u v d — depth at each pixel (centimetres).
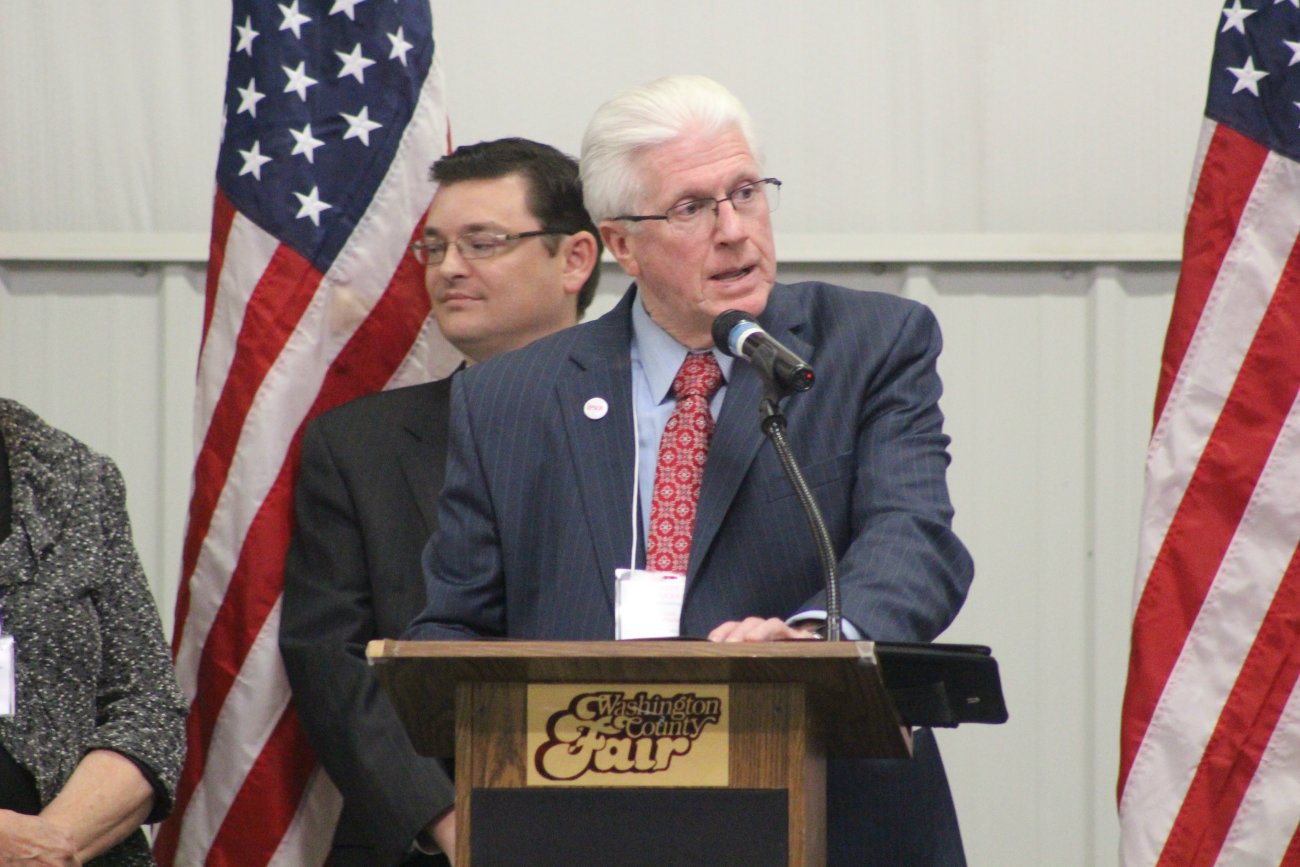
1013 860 1153
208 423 963
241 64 1001
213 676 931
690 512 656
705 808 496
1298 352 886
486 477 684
